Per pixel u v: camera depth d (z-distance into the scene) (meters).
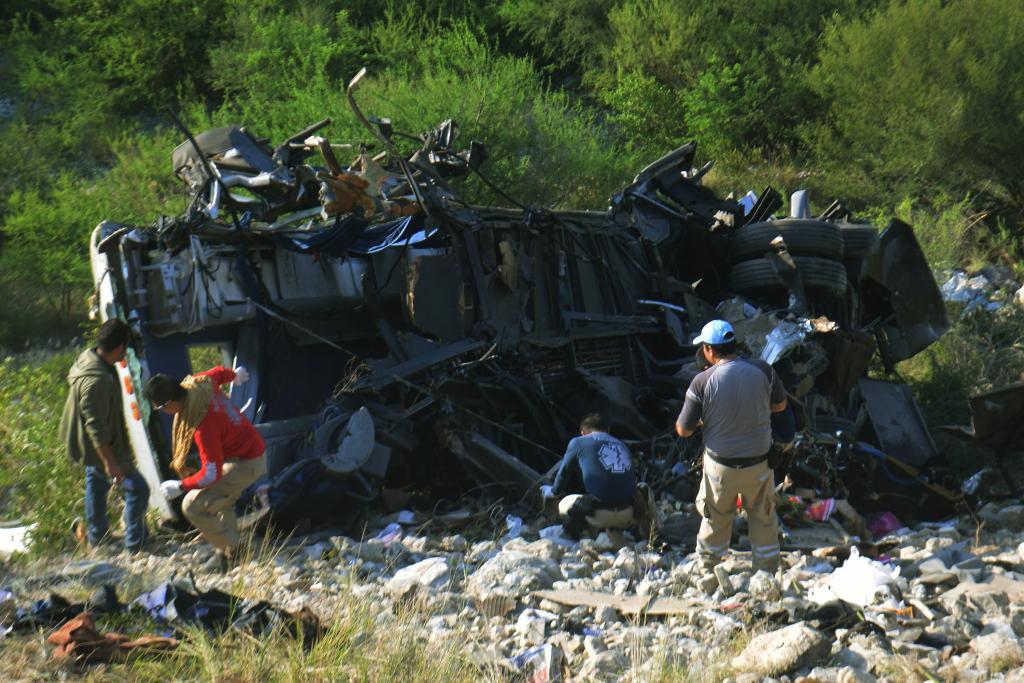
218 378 8.77
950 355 17.75
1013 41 23.67
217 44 28.00
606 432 9.96
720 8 29.16
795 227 14.34
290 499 9.86
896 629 7.06
